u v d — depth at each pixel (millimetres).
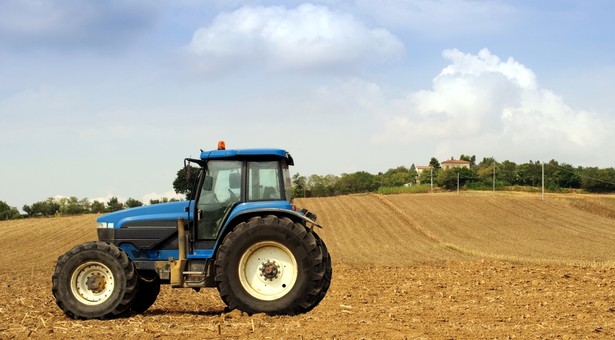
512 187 76438
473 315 9617
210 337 7566
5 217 61406
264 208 9312
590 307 10461
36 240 38781
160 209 10102
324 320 8703
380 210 49938
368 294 13930
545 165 80438
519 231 42000
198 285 9562
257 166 9703
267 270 9039
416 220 45500
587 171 77875
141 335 7816
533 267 21031
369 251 32594
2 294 14211
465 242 36875
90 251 9469
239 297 8977
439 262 26672
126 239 10023
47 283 18172
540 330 7988
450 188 79000
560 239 38594
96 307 9359
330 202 54906
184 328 8211
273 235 8977
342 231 41625
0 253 33031
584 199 55812
